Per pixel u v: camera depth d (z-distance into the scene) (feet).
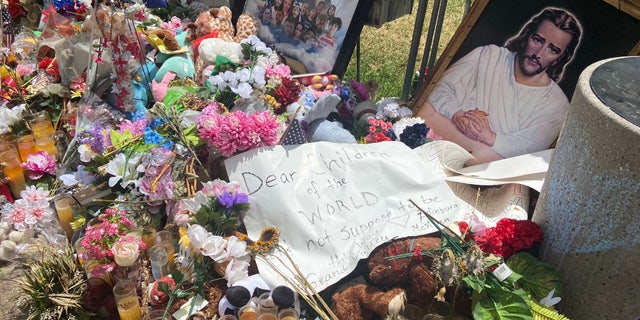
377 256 8.04
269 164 8.82
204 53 12.28
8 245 9.57
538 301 7.29
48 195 10.33
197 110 10.36
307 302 7.63
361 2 11.72
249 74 11.01
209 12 14.30
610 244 6.93
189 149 8.97
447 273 6.98
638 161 6.26
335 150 9.09
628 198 6.53
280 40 13.44
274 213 8.50
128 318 7.41
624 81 7.34
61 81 12.73
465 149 10.62
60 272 8.21
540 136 9.93
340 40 12.16
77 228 9.21
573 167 7.20
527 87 9.99
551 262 7.86
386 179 8.89
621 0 8.66
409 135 10.32
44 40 13.48
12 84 12.82
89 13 12.42
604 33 9.09
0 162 10.62
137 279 7.86
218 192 8.45
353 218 8.49
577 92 7.23
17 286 8.95
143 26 13.43
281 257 8.13
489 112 10.42
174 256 8.27
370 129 10.69
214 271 8.12
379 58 21.20
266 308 7.27
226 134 8.91
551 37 9.61
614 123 6.41
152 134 9.27
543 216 8.06
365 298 7.63
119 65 10.42
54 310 7.87
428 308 7.63
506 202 9.30
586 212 7.08
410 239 8.11
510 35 10.05
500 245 7.79
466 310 7.63
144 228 8.43
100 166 9.16
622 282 7.05
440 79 10.98
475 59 10.49
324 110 10.09
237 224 8.52
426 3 11.90
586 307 7.54
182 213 8.55
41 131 11.62
